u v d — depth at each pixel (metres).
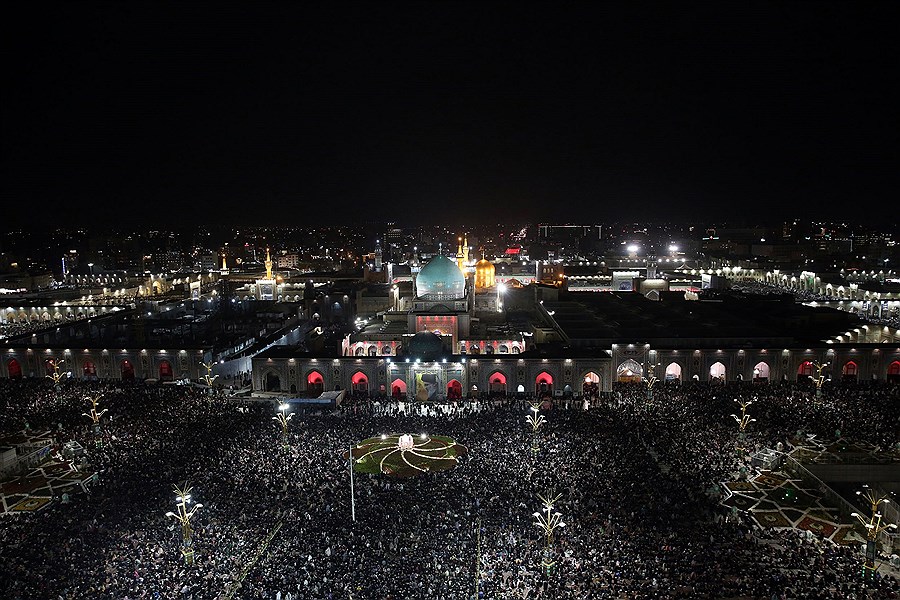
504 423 76.62
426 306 113.69
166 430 74.56
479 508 54.69
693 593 42.88
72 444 70.81
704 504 55.91
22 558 47.31
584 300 149.00
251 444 70.00
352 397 92.69
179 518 49.41
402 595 42.38
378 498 56.97
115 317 145.88
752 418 73.38
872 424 75.38
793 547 50.06
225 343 114.62
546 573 44.91
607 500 55.78
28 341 116.25
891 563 48.81
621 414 78.50
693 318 121.56
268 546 49.03
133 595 42.53
